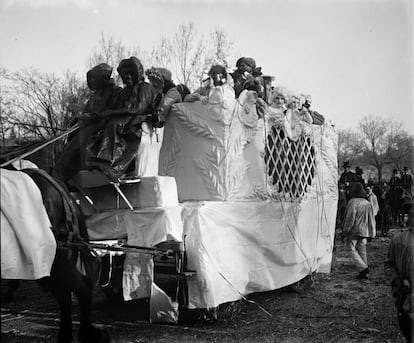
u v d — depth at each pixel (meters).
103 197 6.00
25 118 14.27
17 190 4.25
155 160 6.09
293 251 7.36
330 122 9.29
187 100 6.40
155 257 5.62
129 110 5.74
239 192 6.40
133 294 5.51
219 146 6.12
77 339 5.26
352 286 8.21
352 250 8.88
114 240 5.68
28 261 4.16
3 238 4.07
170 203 5.69
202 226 5.67
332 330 5.71
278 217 7.13
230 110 6.18
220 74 6.45
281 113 7.45
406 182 15.20
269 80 7.96
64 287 4.85
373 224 8.91
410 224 4.71
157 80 6.57
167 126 6.50
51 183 4.80
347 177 14.36
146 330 5.62
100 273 5.71
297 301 7.14
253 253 6.50
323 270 8.77
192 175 6.28
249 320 6.10
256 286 6.50
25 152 5.52
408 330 4.72
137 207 5.76
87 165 5.52
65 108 14.21
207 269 5.54
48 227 4.36
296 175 7.82
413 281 4.66
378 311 6.55
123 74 6.08
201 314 5.88
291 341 5.32
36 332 5.69
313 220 8.33
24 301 7.25
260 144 6.82
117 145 5.58
